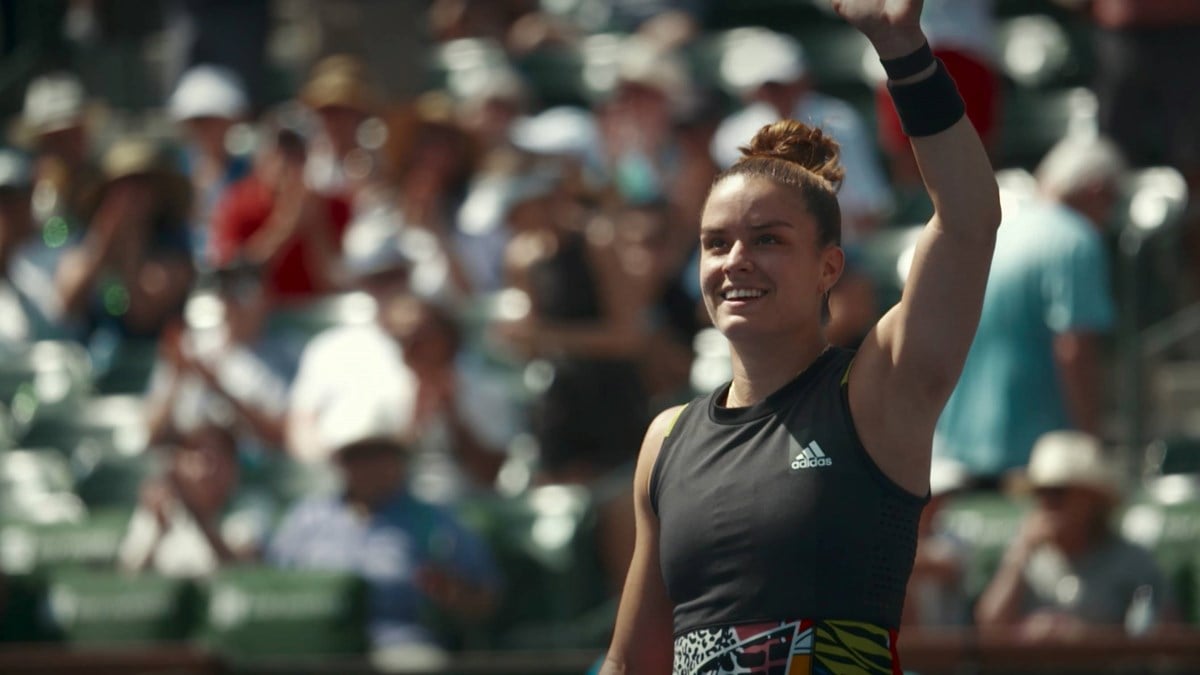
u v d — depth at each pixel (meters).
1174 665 16.41
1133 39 23.69
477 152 25.38
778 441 8.09
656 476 8.50
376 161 26.08
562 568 19.94
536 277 21.66
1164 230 21.69
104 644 19.19
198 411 23.28
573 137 26.53
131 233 25.88
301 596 18.52
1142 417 21.38
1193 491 20.44
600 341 21.42
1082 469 17.81
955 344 7.87
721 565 8.06
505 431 22.25
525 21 32.28
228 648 18.53
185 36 29.86
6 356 25.92
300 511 19.69
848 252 21.27
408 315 21.62
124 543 20.95
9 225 26.42
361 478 19.31
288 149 25.17
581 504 20.20
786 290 8.12
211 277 24.97
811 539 7.91
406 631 18.86
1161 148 23.69
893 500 7.97
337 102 26.75
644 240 22.92
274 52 33.03
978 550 18.98
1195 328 21.55
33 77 35.56
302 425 21.97
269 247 24.67
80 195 26.70
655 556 8.71
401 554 19.12
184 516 20.61
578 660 16.91
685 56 30.59
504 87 26.73
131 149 26.06
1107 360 21.92
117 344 25.86
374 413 19.48
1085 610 17.75
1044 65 29.94
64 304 25.97
